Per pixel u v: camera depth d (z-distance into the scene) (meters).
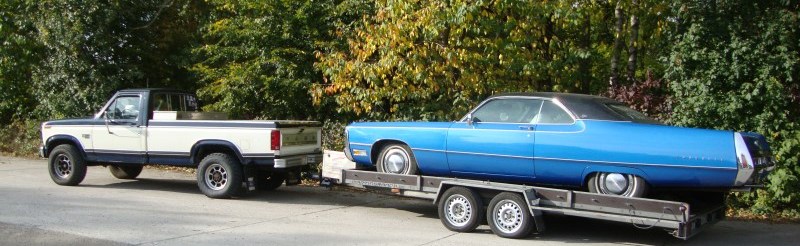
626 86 11.56
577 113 7.77
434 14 10.80
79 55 16.53
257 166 10.49
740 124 10.38
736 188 7.07
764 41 10.18
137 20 17.48
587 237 8.22
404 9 11.16
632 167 7.36
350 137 9.34
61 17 16.17
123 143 11.26
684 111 10.52
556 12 10.79
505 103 8.31
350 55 12.84
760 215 10.03
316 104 13.28
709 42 10.56
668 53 11.31
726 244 8.08
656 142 7.23
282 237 7.87
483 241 7.80
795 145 10.01
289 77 13.91
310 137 11.08
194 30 17.89
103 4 16.56
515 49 11.25
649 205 7.13
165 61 18.03
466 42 11.27
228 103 14.23
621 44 12.95
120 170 12.98
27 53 16.94
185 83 18.36
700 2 10.49
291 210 9.82
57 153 11.86
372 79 11.78
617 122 7.60
